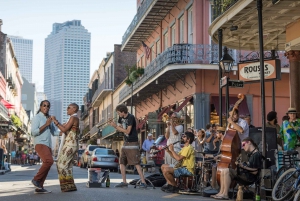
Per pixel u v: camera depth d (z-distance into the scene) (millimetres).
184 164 10414
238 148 9383
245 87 24078
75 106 9938
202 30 23688
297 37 13734
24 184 13281
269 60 11766
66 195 9164
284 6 12180
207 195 9781
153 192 10414
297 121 10688
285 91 24312
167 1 26375
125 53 53406
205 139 12984
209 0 23719
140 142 38344
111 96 53906
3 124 37688
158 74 25672
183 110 25750
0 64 58188
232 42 16203
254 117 23984
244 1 12000
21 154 51438
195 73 23766
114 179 16859
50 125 10102
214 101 23688
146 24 31266
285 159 9727
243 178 8852
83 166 35000
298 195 7402
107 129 48625
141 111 38500
